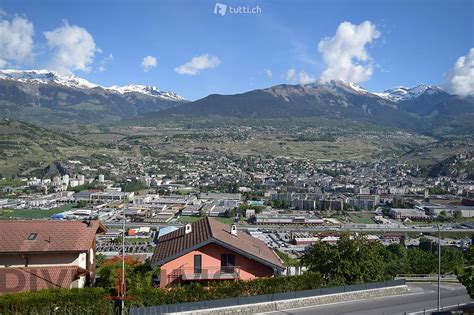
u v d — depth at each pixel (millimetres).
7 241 40594
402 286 53094
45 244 40969
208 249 43656
